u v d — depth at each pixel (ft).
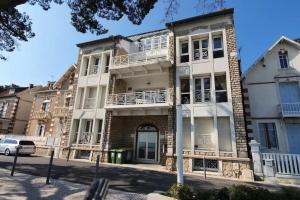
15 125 100.89
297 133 47.03
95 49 68.85
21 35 34.22
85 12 29.19
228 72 47.06
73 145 61.62
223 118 46.37
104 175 35.60
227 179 37.81
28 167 40.45
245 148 41.42
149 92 59.21
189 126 48.52
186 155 45.60
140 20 29.71
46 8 29.30
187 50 54.29
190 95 49.32
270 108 49.75
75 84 67.92
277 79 50.83
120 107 55.62
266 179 37.88
